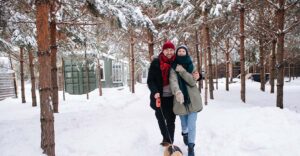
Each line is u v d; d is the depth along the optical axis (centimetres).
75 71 2727
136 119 790
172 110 552
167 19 1452
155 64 542
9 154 483
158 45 1872
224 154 513
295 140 509
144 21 959
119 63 3011
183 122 559
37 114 1184
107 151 521
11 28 948
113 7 875
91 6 870
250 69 3809
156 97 525
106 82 2836
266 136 538
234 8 1359
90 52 1991
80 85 2739
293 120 615
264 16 1587
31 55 1572
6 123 826
